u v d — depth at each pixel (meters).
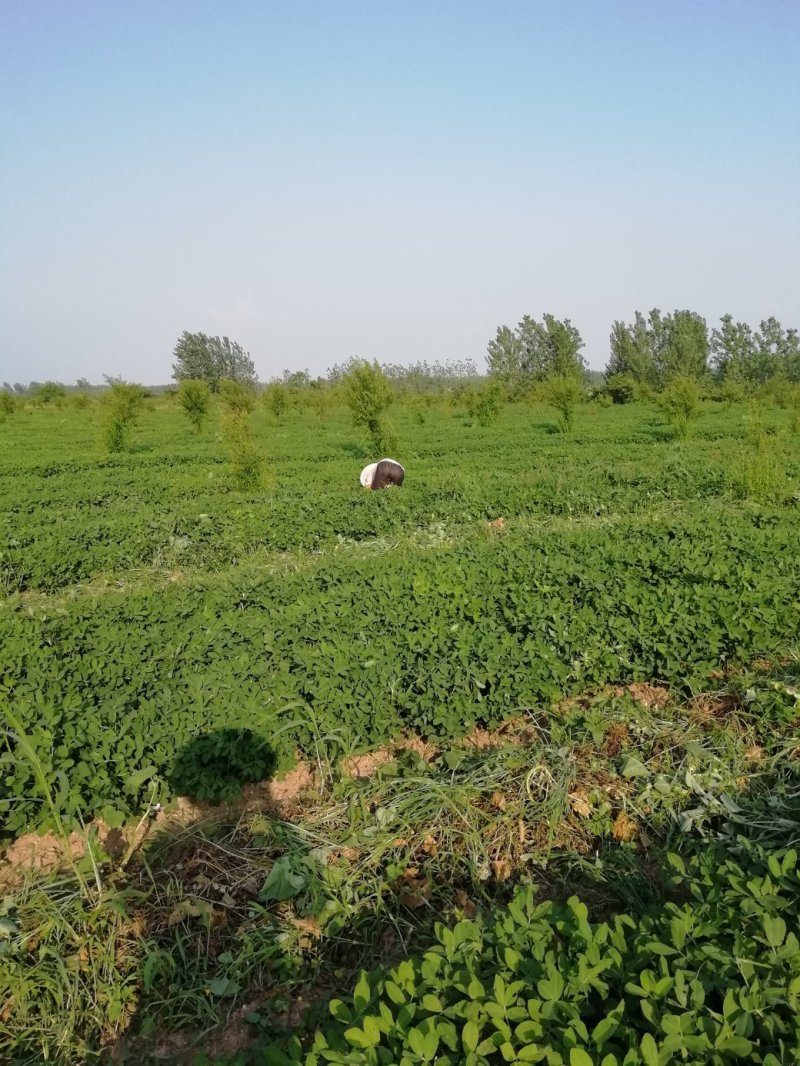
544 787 4.75
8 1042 3.33
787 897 3.10
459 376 83.31
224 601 7.35
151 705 5.34
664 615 6.58
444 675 5.78
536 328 67.25
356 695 5.60
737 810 4.42
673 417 25.14
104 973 3.67
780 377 50.19
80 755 4.92
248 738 5.21
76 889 4.12
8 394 53.53
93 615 7.20
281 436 31.12
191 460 22.66
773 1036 2.38
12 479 18.38
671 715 5.73
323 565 8.59
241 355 76.88
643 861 4.24
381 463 15.03
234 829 4.67
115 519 12.38
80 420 48.97
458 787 4.70
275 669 5.90
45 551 10.56
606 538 9.03
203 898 4.15
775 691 5.68
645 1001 2.47
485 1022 2.49
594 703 5.79
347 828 4.63
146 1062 3.33
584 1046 2.35
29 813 4.62
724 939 2.87
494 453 22.09
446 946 2.90
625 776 4.84
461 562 8.14
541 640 6.25
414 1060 2.32
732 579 7.34
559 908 3.20
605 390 57.97
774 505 13.36
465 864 4.26
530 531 11.37
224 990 3.57
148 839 4.61
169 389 74.06
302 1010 3.51
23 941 3.75
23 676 6.05
